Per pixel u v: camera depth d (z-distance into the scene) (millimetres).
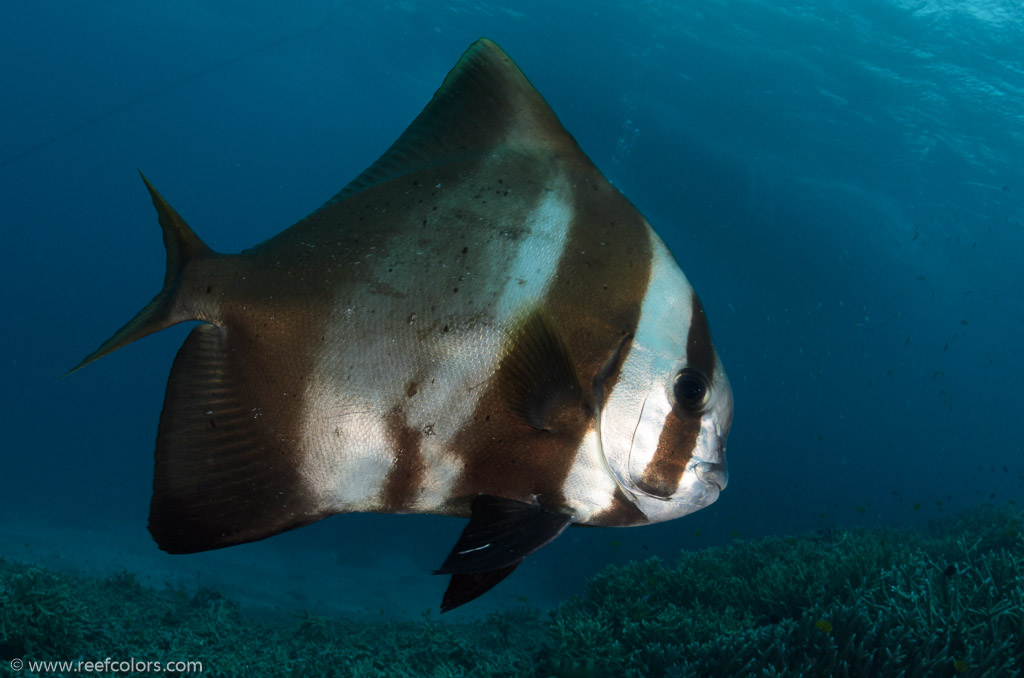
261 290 1044
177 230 1076
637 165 41688
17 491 37219
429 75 50625
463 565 976
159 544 975
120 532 28984
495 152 1150
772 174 37375
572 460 1043
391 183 1130
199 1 52812
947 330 60906
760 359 90812
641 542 25141
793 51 28641
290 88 72938
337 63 57125
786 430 103000
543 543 1013
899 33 25750
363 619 15266
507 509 1033
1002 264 40844
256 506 997
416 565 28391
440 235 1068
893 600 4391
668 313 1133
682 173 40531
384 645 7531
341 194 1168
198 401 1021
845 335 69312
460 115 1182
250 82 76312
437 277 1043
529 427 1028
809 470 69625
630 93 36188
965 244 39312
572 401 1034
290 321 1030
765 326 72375
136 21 66188
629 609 6023
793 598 5750
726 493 42000
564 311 1070
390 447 1014
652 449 1087
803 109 31344
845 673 3631
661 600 6410
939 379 81812
